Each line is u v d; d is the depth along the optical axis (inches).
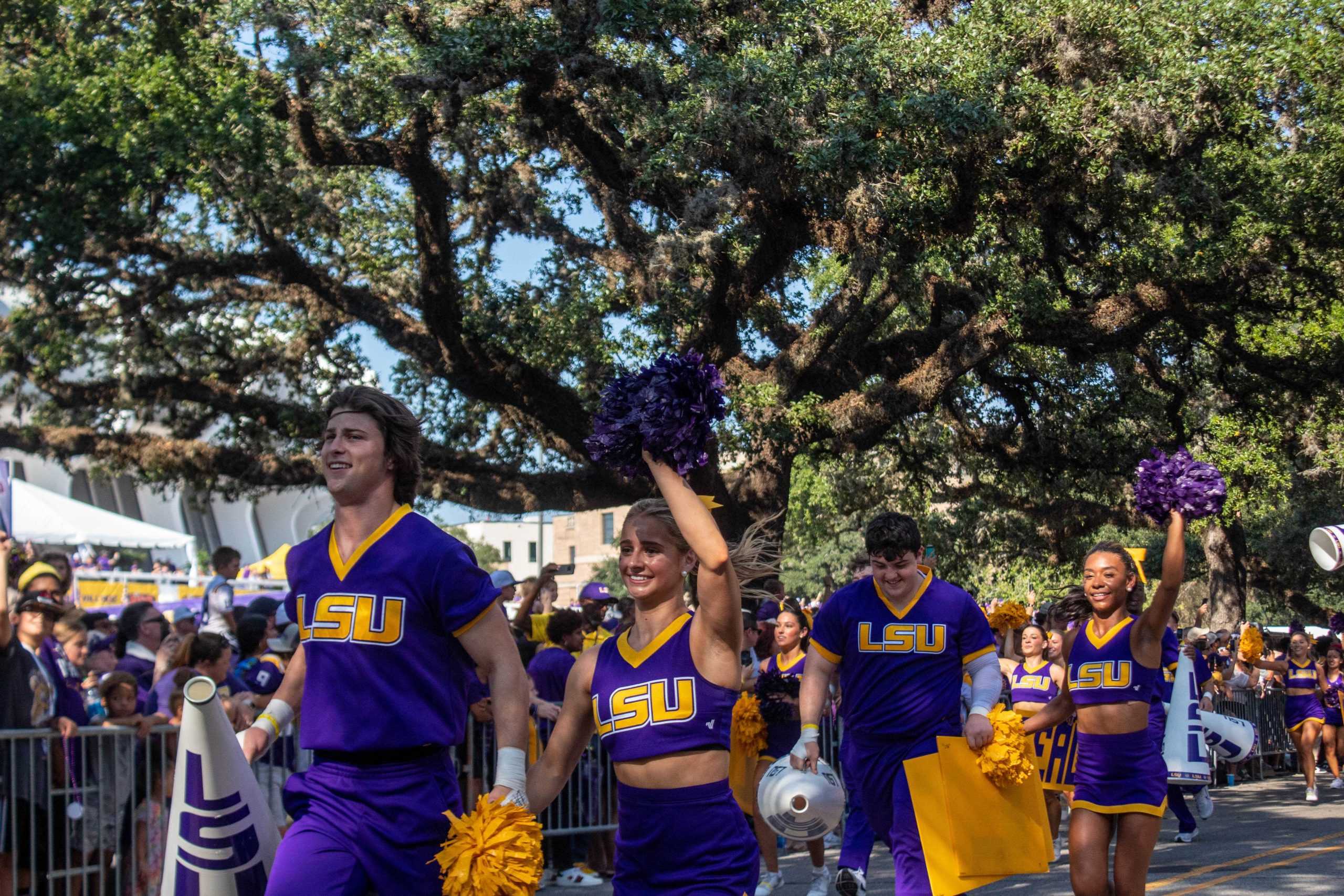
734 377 663.8
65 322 573.9
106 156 520.4
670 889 145.7
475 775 327.0
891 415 668.1
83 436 671.1
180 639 338.6
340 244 702.5
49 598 319.6
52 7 573.6
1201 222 661.3
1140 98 589.0
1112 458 842.8
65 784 259.8
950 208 622.8
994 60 603.2
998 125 572.1
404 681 136.3
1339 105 641.6
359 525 140.6
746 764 313.3
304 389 721.0
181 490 797.2
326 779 135.6
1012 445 865.5
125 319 642.8
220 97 544.4
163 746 277.0
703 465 140.8
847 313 674.8
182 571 1130.7
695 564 154.6
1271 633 1134.4
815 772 220.5
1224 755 456.1
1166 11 619.5
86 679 334.6
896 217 596.4
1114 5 595.2
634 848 148.3
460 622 137.6
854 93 576.4
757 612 401.1
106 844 265.7
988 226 685.9
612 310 687.7
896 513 221.9
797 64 582.9
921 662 215.9
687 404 140.2
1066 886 340.5
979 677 215.8
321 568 140.0
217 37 595.5
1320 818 509.4
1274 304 719.1
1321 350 757.9
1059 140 596.7
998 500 1080.2
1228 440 905.5
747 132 554.9
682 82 574.9
